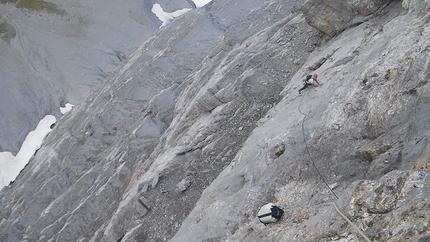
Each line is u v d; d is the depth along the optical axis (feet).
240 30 85.97
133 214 59.52
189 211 55.93
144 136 81.10
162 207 57.62
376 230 23.27
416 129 29.17
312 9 61.16
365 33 51.65
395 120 31.73
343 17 58.44
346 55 49.73
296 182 37.55
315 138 38.42
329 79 47.19
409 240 20.72
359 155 32.81
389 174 25.98
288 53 65.82
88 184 83.71
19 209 90.68
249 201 40.09
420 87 31.07
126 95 102.58
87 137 98.22
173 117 83.35
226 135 61.62
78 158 95.55
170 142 70.85
